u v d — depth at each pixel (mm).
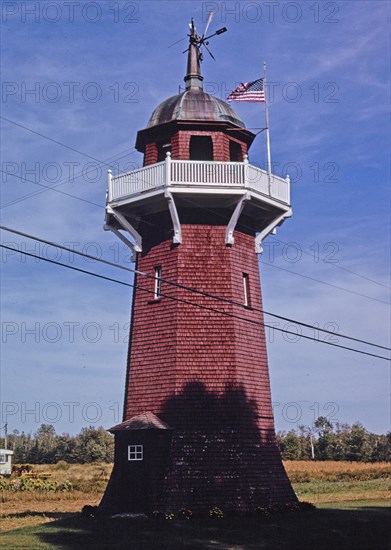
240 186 31141
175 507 28125
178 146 32750
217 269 31672
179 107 33281
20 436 139500
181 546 22812
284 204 33188
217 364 30469
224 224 32281
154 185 31266
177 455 28969
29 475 66875
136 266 33344
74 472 78875
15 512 37531
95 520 28438
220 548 22547
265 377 32156
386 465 82562
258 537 24234
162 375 30609
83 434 118812
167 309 31344
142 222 33531
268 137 33156
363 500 40438
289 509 29312
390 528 25859
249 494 28969
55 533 25750
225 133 33219
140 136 34156
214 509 27953
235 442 29516
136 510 29297
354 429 112938
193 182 30891
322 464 87438
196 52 35562
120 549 22500
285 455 109625
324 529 25625
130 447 30000
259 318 32719
